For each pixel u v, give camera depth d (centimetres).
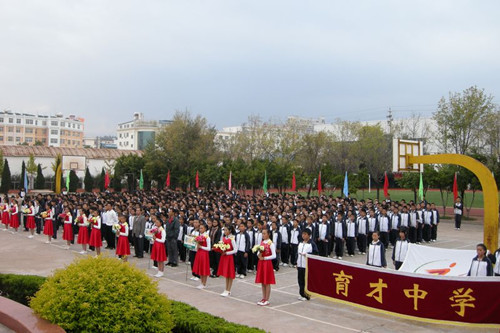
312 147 3997
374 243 1167
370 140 4062
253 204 2159
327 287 995
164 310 668
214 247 1121
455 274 1045
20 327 617
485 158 2919
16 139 10406
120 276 655
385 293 906
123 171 4484
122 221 1464
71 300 609
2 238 2041
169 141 4256
